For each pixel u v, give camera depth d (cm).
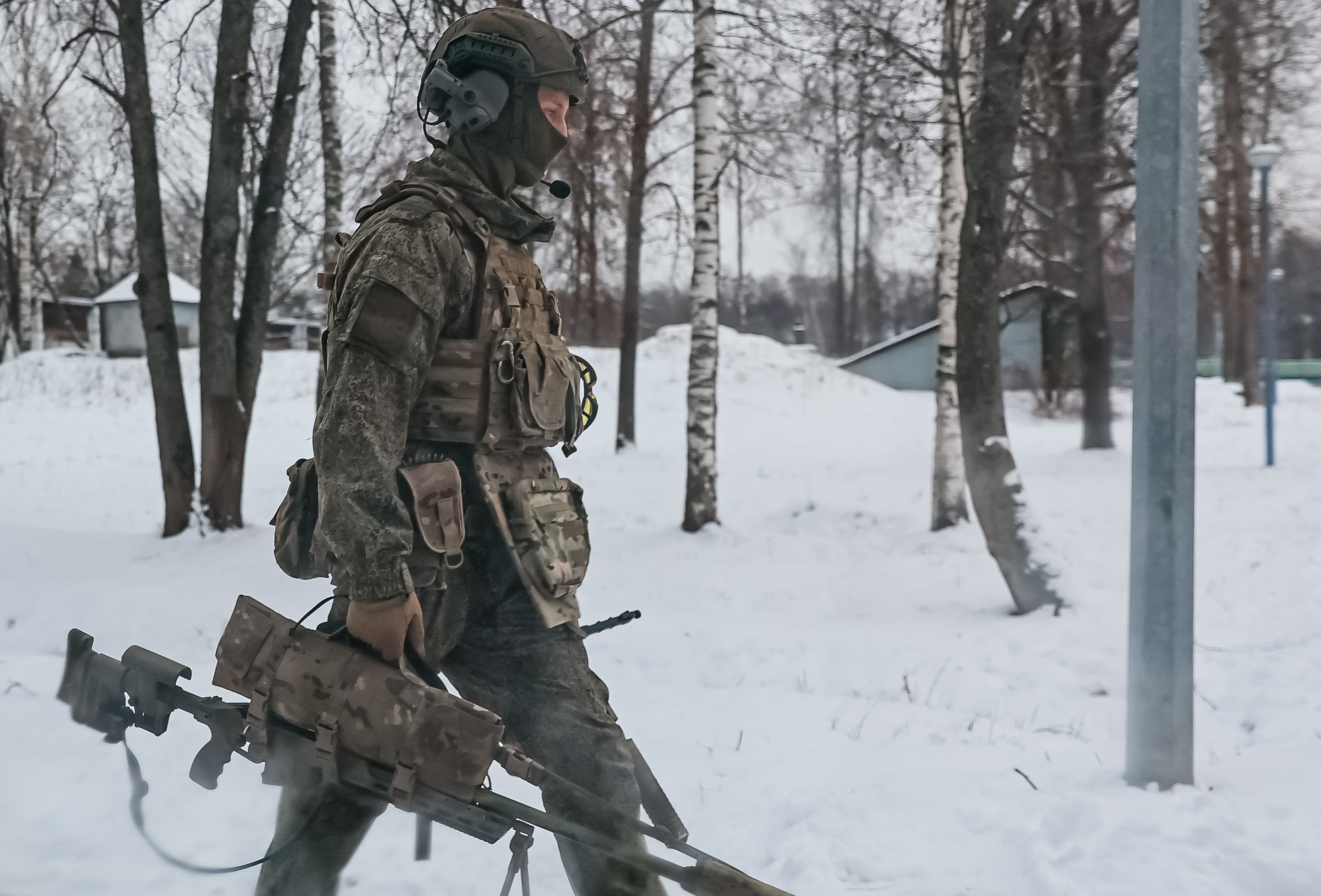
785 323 6738
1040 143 1327
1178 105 382
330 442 186
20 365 2998
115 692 204
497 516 207
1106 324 1923
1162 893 293
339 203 1351
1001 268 838
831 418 2691
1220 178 2356
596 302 1808
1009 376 3158
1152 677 384
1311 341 5369
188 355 3117
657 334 3428
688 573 977
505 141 221
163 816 346
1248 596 838
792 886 306
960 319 838
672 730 473
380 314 189
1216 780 397
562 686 219
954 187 1216
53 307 4516
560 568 213
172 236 3356
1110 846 324
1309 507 1208
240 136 1122
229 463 1118
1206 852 317
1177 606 382
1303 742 446
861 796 370
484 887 300
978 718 544
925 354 3500
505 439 211
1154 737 384
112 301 3203
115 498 1564
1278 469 1543
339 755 190
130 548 1026
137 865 309
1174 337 382
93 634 692
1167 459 381
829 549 1130
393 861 318
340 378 188
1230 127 2094
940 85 1166
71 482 1730
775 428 2519
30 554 987
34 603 747
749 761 424
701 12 1218
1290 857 306
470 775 186
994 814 357
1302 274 4897
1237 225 2519
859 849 327
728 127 1373
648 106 1538
